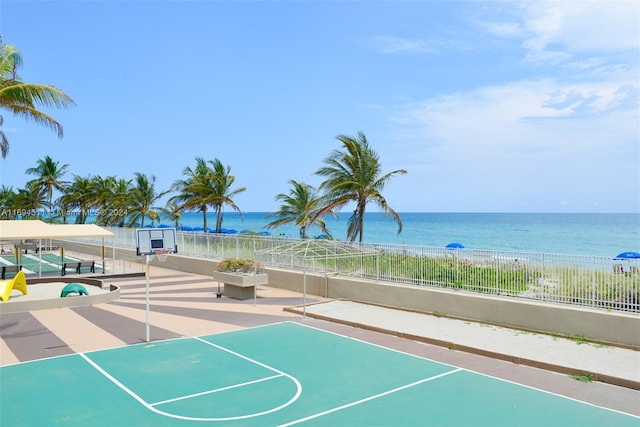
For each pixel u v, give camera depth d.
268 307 17.34
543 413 7.97
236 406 8.23
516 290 13.97
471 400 8.54
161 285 22.89
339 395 8.75
